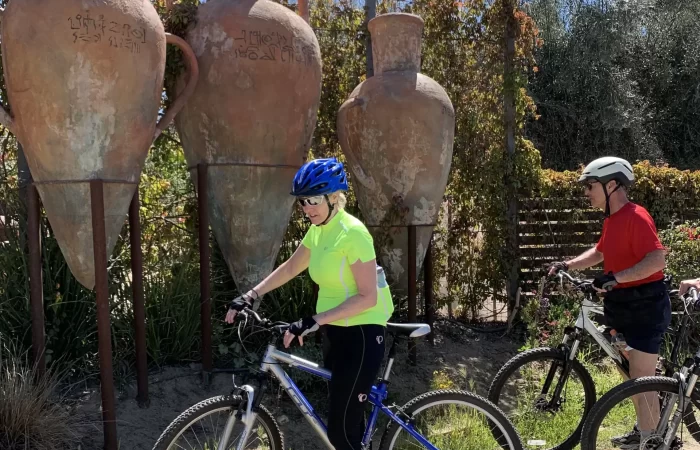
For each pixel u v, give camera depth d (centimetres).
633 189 697
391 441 305
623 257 352
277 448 303
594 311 382
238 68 439
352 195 615
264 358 288
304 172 271
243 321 285
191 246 531
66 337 447
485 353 614
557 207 684
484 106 670
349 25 632
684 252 642
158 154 558
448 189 680
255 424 322
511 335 661
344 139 541
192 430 321
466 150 670
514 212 674
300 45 462
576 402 402
